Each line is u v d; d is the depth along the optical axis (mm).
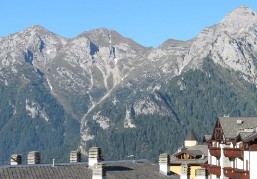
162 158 61531
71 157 62688
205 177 59406
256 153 99375
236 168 108625
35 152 59969
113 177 54969
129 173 57719
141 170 59969
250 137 98938
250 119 119000
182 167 59000
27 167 52062
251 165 99750
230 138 113312
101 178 50781
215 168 120062
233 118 120125
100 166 51031
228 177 112125
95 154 56281
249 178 100062
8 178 49281
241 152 104625
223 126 117812
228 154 109875
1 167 50812
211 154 124938
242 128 111750
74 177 52625
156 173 60531
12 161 58906
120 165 59062
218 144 123312
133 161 61688
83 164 56094
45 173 51969
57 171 53031
